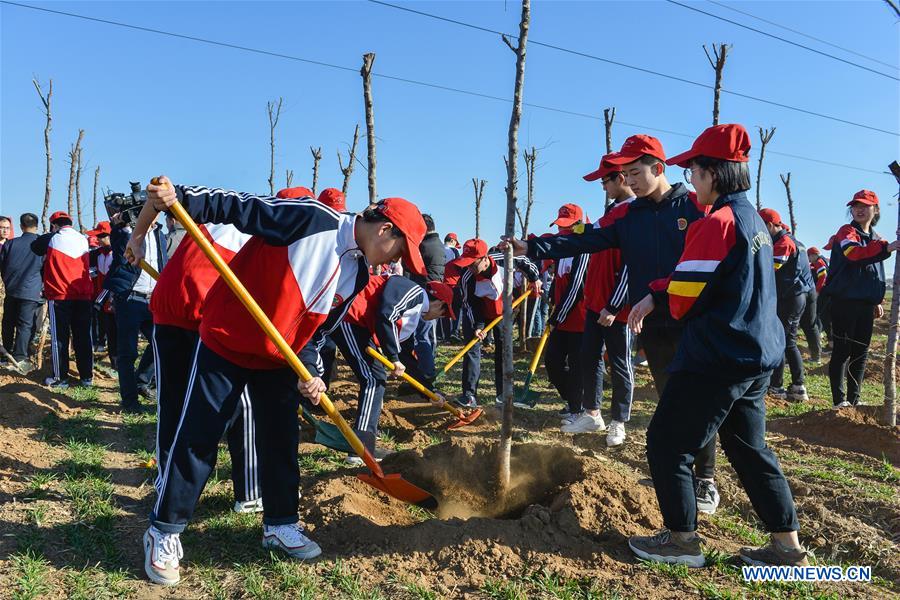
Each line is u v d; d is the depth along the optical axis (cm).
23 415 577
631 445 588
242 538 362
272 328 304
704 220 316
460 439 490
